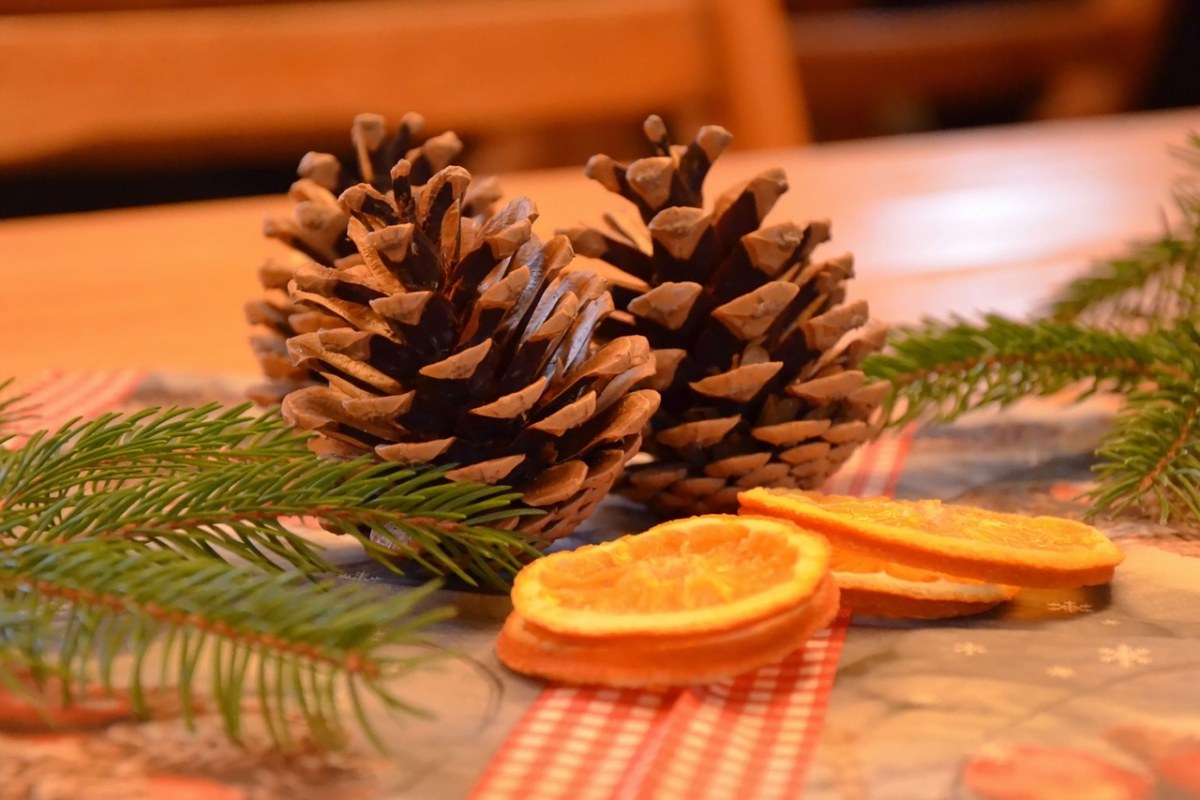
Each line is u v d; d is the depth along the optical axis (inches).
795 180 39.9
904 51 65.1
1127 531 18.4
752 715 15.2
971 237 33.0
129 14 49.2
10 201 57.6
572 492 16.6
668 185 17.9
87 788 14.1
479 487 16.4
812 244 18.2
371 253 16.6
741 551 16.3
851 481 20.1
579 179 39.2
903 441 21.4
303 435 16.8
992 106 74.1
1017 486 19.9
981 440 21.3
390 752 14.6
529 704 15.3
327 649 14.2
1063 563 16.5
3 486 16.3
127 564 14.7
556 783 14.4
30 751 14.4
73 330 26.5
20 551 15.0
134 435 16.9
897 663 15.8
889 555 16.6
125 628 14.5
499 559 16.5
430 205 16.5
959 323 20.7
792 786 14.4
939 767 14.5
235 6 50.9
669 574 15.9
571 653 15.5
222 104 42.5
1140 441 18.4
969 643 16.2
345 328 17.0
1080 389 23.1
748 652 15.3
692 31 48.3
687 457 18.4
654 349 18.0
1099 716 15.1
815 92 64.6
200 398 22.9
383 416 16.3
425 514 16.3
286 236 18.5
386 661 14.2
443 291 16.5
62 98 40.4
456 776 14.4
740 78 48.1
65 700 14.8
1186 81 66.4
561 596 15.8
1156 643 16.1
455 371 16.1
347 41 44.1
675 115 48.7
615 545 16.5
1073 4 70.7
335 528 16.8
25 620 14.7
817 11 74.6
